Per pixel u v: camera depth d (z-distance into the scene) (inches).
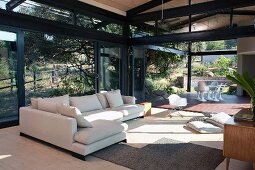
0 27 189.0
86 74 282.2
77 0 249.9
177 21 283.9
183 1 272.4
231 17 244.7
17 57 203.2
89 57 283.9
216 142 156.7
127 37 324.2
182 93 451.5
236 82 110.7
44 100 157.9
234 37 241.8
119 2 285.9
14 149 139.8
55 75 252.7
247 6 232.2
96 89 285.7
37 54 236.1
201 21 266.7
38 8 217.8
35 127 152.5
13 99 205.0
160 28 300.4
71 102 185.9
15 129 184.7
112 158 128.5
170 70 458.3
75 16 248.7
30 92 229.9
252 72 435.2
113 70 311.7
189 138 165.5
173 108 282.7
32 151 137.0
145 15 303.0
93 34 271.9
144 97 359.6
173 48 418.0
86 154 125.3
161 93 380.2
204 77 494.6
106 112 187.0
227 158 106.2
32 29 209.6
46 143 150.0
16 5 200.4
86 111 191.3
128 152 137.5
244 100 354.0
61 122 133.6
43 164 119.8
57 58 254.1
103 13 284.7
